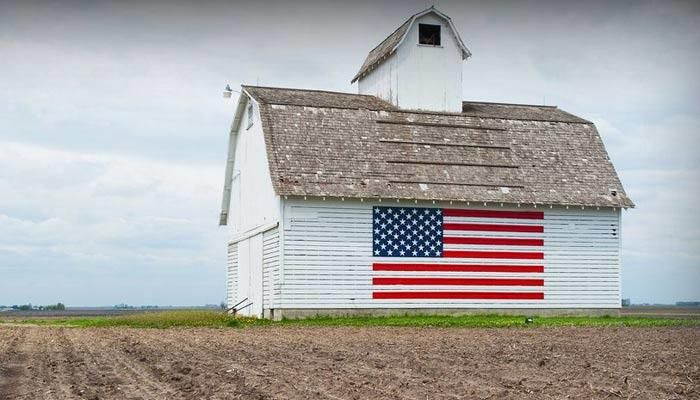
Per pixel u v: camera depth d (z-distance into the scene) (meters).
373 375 17.98
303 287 39.06
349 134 42.56
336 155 41.28
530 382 16.86
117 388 16.42
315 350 24.02
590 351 23.39
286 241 39.03
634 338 28.23
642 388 16.00
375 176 40.84
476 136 44.78
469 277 41.06
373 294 39.75
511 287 41.69
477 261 41.25
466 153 43.62
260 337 29.47
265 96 44.81
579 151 45.88
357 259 39.72
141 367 20.20
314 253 39.31
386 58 47.19
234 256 50.53
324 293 39.25
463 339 27.80
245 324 37.88
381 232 40.12
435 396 15.01
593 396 14.98
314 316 39.06
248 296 45.53
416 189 40.78
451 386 16.28
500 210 41.97
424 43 46.69
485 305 41.16
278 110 42.81
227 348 25.08
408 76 45.97
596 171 44.94
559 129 46.88
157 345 26.64
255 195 44.62
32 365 20.98
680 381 17.00
